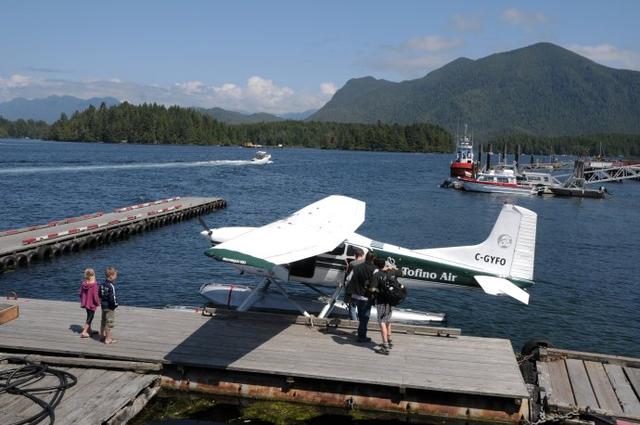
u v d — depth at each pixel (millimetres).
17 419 7680
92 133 184125
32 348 9781
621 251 28766
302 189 57188
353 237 12922
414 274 13375
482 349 10281
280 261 8891
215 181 63094
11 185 49438
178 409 9242
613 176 96125
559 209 49750
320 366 9344
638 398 9086
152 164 85562
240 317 11609
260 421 8984
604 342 15086
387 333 10008
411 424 8992
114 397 8461
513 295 12102
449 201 51688
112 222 27328
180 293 18062
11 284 18484
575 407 8703
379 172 91625
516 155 85062
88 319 10320
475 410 8883
